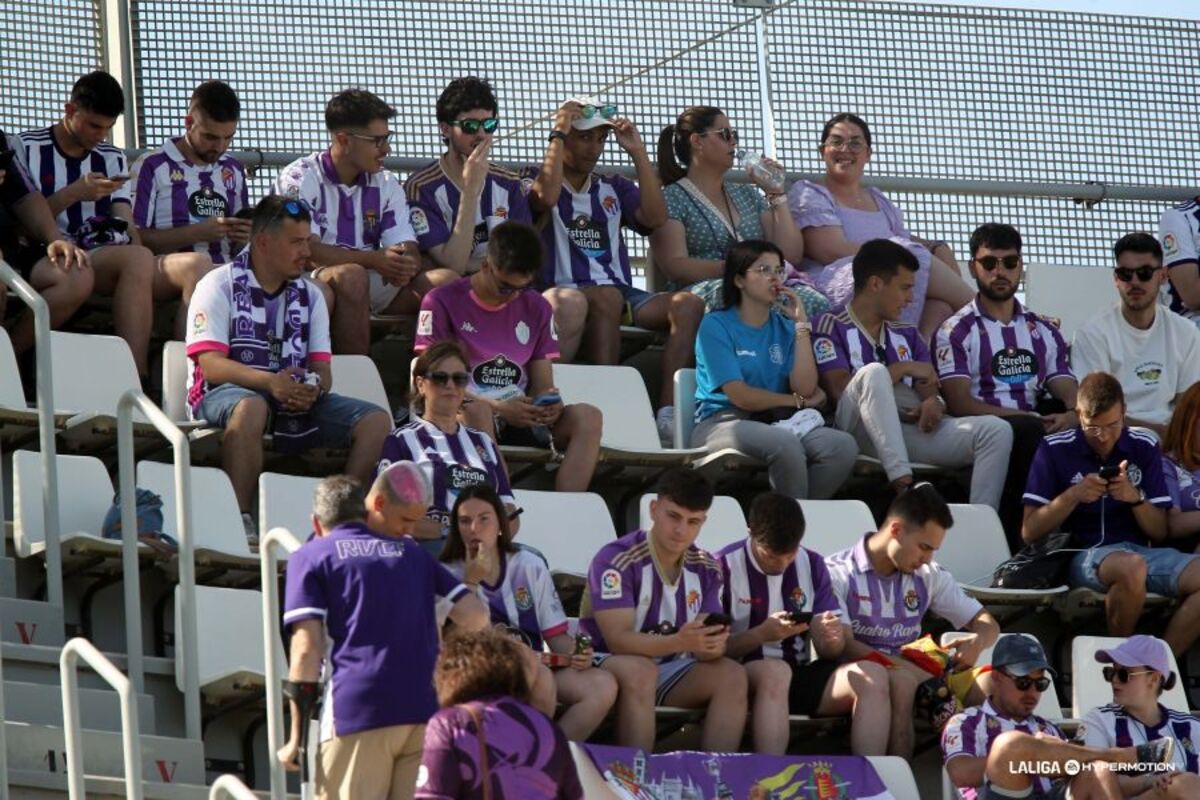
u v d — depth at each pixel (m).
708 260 29.84
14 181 27.05
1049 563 26.05
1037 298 31.88
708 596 22.56
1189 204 31.88
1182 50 34.41
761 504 22.95
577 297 28.34
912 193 33.03
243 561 22.84
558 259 29.59
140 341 26.25
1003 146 33.50
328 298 26.88
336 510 18.69
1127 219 33.94
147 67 30.75
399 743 18.09
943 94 33.31
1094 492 25.83
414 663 18.23
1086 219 33.78
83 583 23.02
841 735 23.16
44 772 19.58
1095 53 34.03
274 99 31.05
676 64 32.44
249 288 25.11
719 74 32.56
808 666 22.88
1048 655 26.78
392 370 28.67
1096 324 29.78
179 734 21.56
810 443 26.66
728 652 22.53
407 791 18.16
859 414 27.38
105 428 24.55
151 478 23.33
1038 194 33.44
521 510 23.34
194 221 28.50
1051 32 33.94
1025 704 22.00
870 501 28.47
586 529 24.95
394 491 18.94
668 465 26.78
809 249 30.72
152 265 26.53
